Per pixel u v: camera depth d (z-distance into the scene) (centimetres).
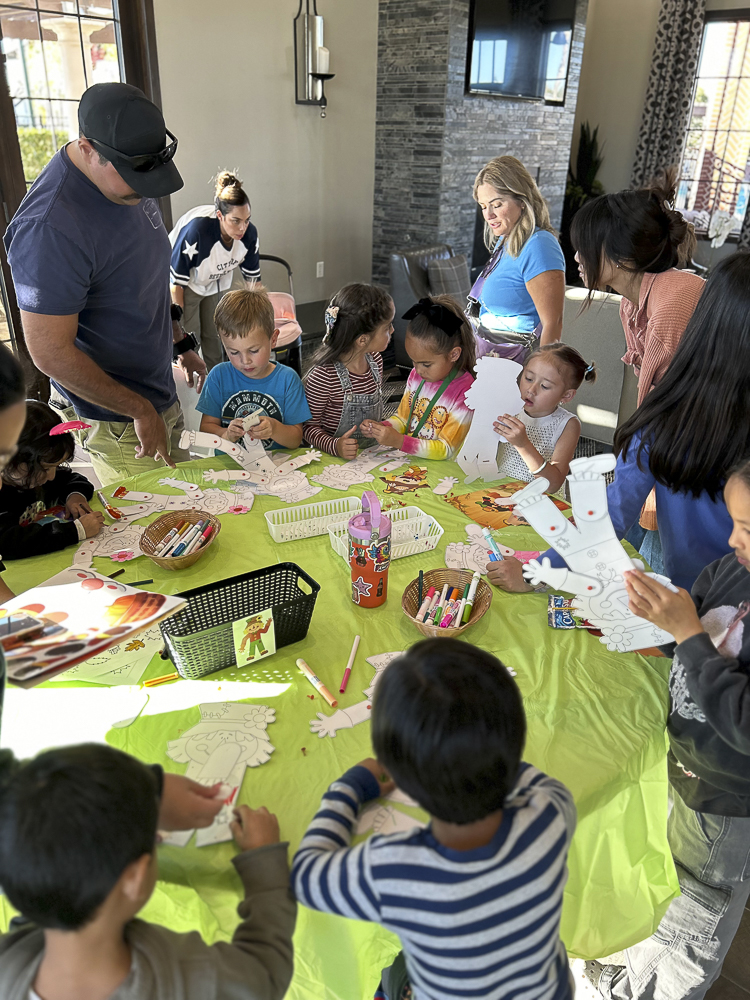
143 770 65
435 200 523
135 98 161
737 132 689
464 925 66
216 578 134
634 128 735
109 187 169
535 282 240
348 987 91
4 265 355
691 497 118
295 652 116
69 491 158
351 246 554
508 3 512
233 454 173
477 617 121
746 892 113
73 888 57
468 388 188
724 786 100
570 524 112
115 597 106
